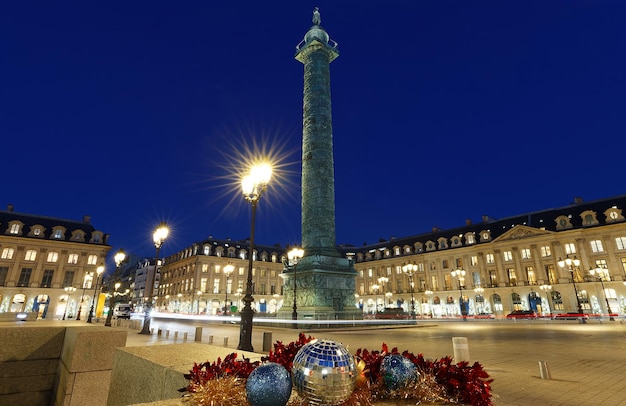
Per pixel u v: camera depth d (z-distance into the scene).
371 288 74.81
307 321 23.80
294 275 26.98
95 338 4.60
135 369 4.40
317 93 31.61
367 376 2.90
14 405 4.73
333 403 2.49
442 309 62.91
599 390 7.63
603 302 46.62
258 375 2.44
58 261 54.12
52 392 5.06
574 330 25.34
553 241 51.97
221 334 21.23
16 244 52.19
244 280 71.12
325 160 29.91
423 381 2.82
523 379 8.75
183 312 68.31
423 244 68.88
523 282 53.75
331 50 33.78
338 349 2.65
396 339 18.47
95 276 56.06
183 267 73.38
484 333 22.95
